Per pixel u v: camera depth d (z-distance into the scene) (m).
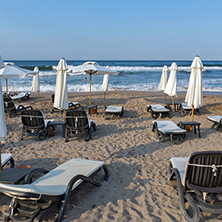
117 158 5.17
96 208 3.24
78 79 27.97
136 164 4.82
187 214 2.98
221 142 6.38
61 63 6.68
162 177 4.22
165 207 3.28
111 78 30.08
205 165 2.99
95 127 7.49
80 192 3.67
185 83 24.38
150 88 21.20
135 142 6.34
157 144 6.19
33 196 2.57
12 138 6.68
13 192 2.56
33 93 17.38
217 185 3.12
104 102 12.69
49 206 2.85
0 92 3.24
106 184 3.95
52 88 20.67
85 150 5.69
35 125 6.61
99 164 3.88
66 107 6.87
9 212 2.88
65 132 6.45
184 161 3.96
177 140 6.55
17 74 9.52
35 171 3.38
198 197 2.96
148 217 3.05
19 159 5.11
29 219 2.71
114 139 6.61
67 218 3.01
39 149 5.77
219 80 28.64
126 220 2.99
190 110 9.89
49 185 3.07
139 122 8.66
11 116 9.50
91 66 9.74
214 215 3.09
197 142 6.38
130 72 40.16
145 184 3.96
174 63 9.75
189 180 3.13
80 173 3.47
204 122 8.62
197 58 6.46
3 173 3.45
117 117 9.43
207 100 13.19
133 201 3.43
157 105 10.11
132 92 18.11
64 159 5.11
